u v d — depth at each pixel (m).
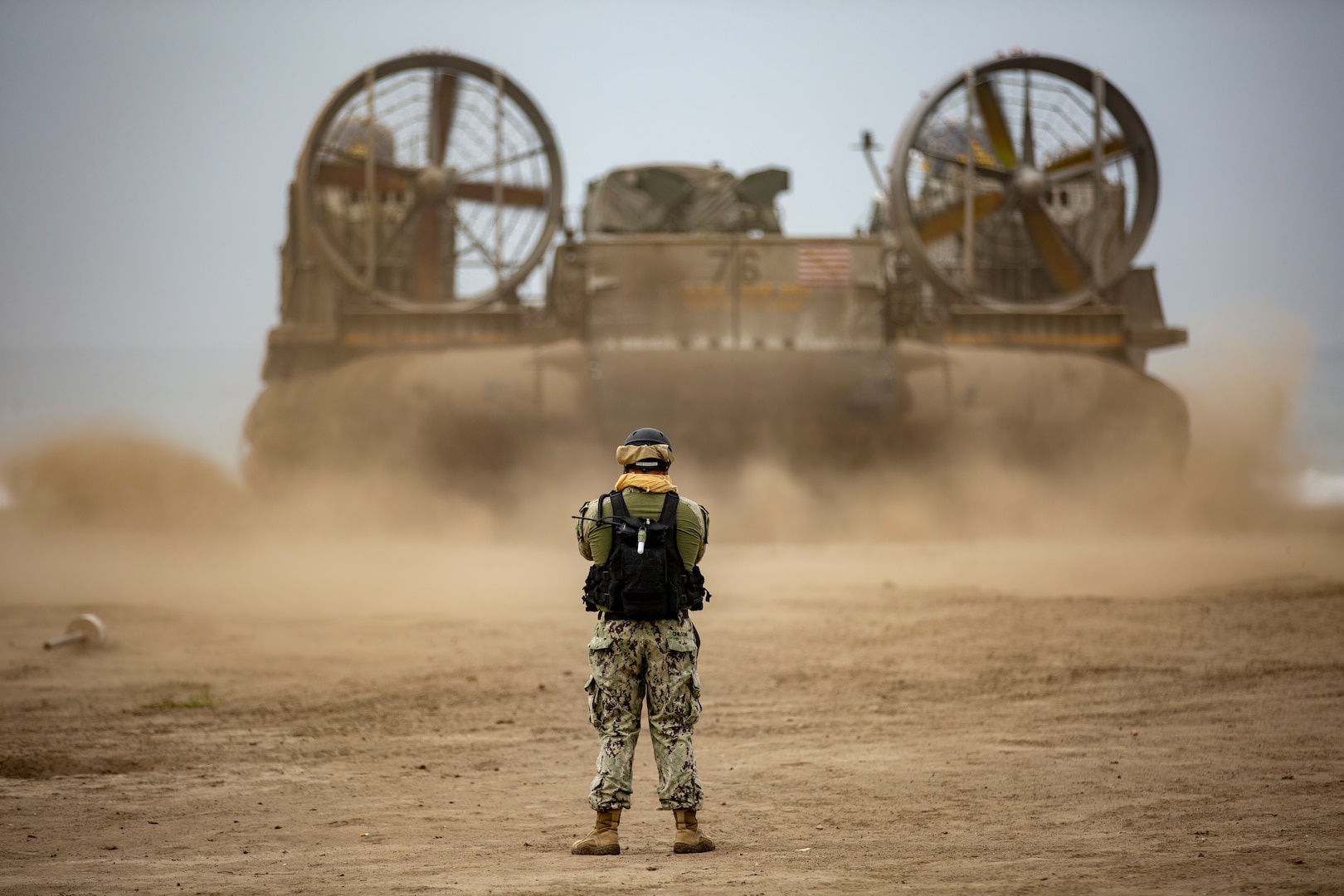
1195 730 33.97
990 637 49.56
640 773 31.28
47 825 26.11
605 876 20.86
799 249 93.25
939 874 20.58
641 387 89.12
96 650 48.69
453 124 97.81
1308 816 24.62
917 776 29.81
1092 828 24.19
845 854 22.62
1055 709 37.38
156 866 22.41
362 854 23.34
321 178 97.25
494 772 31.45
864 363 89.31
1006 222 98.94
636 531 23.19
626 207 102.56
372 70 94.00
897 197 94.06
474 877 21.02
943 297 97.69
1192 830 23.66
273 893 20.05
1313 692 38.53
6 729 36.31
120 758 32.81
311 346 96.25
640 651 23.42
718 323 92.50
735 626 53.56
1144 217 98.12
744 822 25.83
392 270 99.56
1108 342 97.19
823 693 40.84
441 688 42.12
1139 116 96.81
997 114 97.31
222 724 37.12
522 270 96.75
